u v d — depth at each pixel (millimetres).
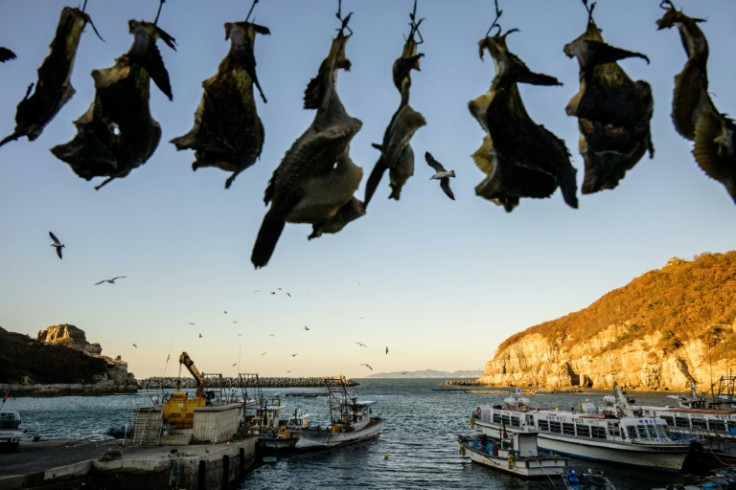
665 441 26953
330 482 26062
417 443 40188
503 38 3838
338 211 3859
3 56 3734
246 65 3781
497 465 28047
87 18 3844
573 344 146500
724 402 32312
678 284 124562
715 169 3559
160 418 23906
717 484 17906
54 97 3852
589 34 3809
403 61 3809
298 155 3402
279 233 3420
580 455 30047
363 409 43969
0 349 119875
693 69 3613
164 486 17969
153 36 3715
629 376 115812
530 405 39781
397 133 3760
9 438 21500
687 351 101062
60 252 7852
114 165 3988
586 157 3906
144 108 3922
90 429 47844
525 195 3889
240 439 27266
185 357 27953
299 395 121875
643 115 3801
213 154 3996
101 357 153250
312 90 3854
